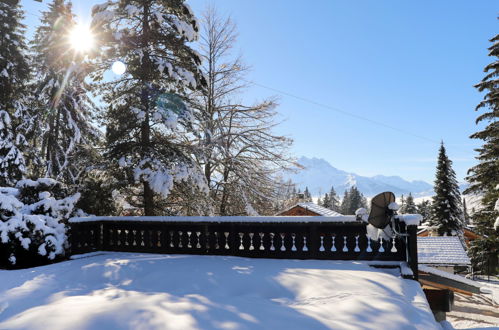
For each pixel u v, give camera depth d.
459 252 25.84
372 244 7.47
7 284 5.80
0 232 8.09
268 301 4.67
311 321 3.71
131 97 13.17
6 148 17.05
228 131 18.86
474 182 26.09
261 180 18.88
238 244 8.30
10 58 18.84
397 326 3.67
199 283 5.49
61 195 10.49
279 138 19.02
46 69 19.59
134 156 12.92
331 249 7.67
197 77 13.94
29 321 3.71
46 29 20.48
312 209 27.16
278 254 7.91
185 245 8.73
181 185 14.37
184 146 13.84
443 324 6.51
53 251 8.73
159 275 5.95
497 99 22.80
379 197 6.99
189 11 13.58
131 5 12.79
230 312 3.97
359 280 5.59
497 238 25.95
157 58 13.40
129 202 15.00
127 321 3.66
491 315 18.91
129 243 9.23
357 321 3.75
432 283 8.19
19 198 9.60
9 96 18.52
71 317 3.79
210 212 15.35
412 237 6.58
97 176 13.87
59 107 19.44
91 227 9.37
